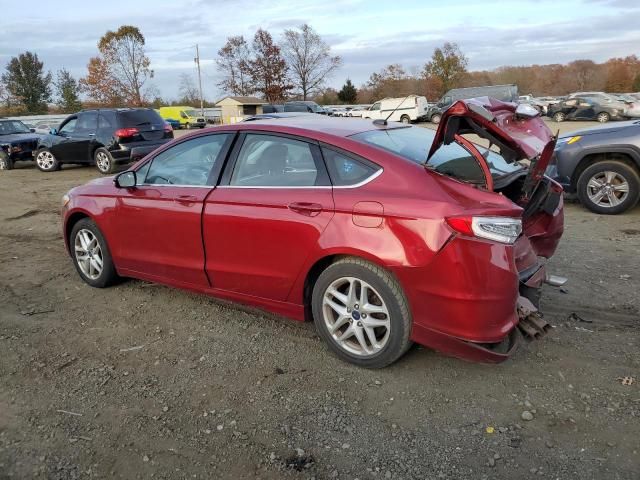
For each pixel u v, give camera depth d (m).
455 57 71.44
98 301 4.71
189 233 4.03
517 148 3.12
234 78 68.75
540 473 2.54
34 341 3.99
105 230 4.69
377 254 3.12
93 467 2.67
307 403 3.13
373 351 3.36
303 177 3.52
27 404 3.20
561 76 82.06
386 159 3.27
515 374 3.35
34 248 6.53
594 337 3.78
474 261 2.93
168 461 2.69
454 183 3.13
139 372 3.53
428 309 3.08
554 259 5.42
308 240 3.39
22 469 2.67
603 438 2.75
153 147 13.95
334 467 2.62
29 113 72.38
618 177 7.05
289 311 3.71
